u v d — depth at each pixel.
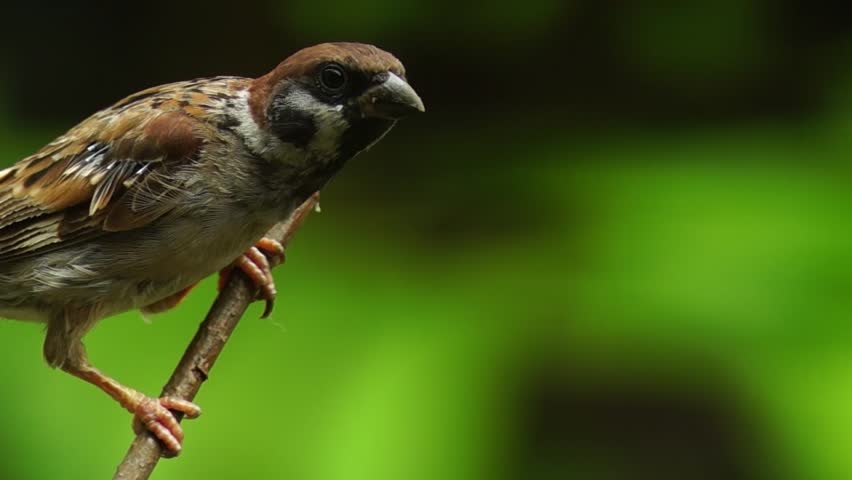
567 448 10.24
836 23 9.77
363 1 9.79
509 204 8.67
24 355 7.84
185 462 7.30
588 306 7.74
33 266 6.84
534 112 9.85
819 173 8.29
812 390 7.15
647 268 7.81
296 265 8.23
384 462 7.14
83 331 6.99
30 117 10.91
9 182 6.95
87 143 6.82
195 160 6.54
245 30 10.98
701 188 8.28
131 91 11.14
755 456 9.94
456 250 8.37
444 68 9.99
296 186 6.62
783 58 9.79
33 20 11.09
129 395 6.67
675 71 9.84
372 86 6.29
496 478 7.61
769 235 7.74
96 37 11.15
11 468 7.43
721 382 8.51
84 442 7.52
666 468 10.41
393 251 8.39
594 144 9.12
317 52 6.36
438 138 9.57
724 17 9.77
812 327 7.39
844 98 9.22
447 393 7.43
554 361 8.58
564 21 9.87
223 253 6.73
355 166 9.20
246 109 6.56
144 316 7.40
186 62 11.16
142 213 6.60
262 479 7.20
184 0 11.02
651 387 9.95
